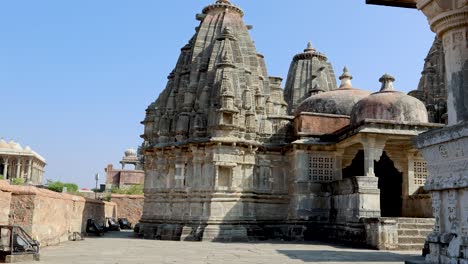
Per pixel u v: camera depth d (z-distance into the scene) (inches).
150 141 1051.3
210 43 1026.7
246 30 1067.9
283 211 941.2
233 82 932.0
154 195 974.4
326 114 938.7
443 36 302.5
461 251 264.7
